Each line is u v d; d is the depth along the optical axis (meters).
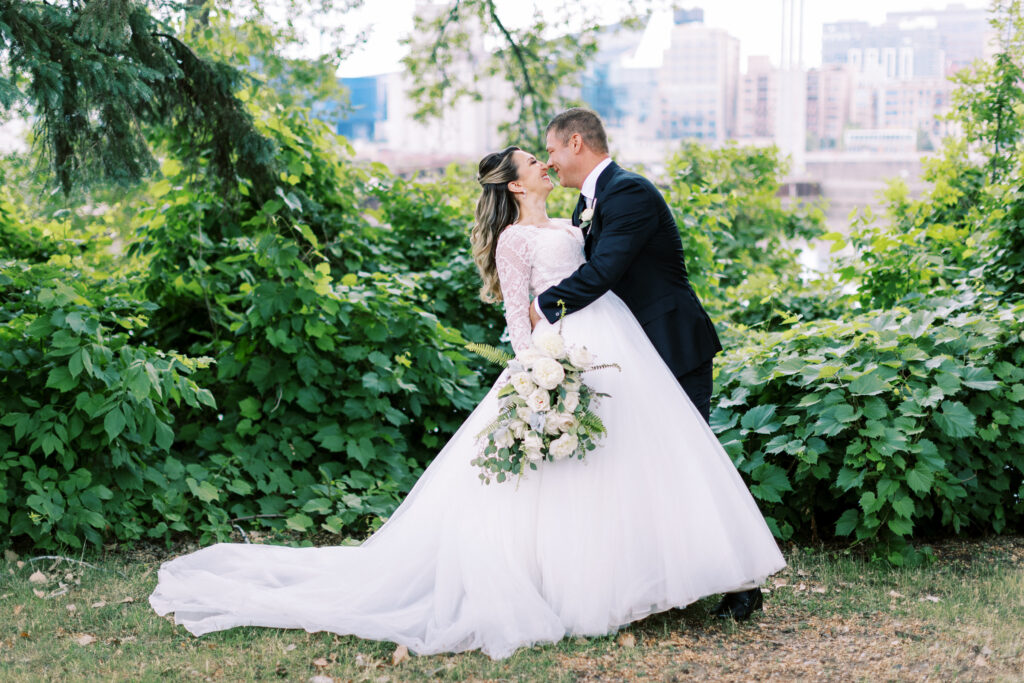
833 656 2.71
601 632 2.83
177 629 2.95
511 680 2.54
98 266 5.41
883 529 3.78
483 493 3.00
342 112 11.95
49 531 3.73
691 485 2.90
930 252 5.55
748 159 11.28
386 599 3.07
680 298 3.12
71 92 4.18
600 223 3.07
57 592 3.30
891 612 3.10
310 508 4.12
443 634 2.80
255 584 3.23
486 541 2.94
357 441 4.55
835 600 3.24
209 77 4.89
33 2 4.04
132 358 3.89
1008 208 4.78
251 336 4.72
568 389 2.82
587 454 2.91
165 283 5.18
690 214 6.28
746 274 9.79
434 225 6.21
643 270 3.12
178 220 5.18
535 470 2.95
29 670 2.62
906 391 3.87
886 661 2.66
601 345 2.99
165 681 2.54
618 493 2.89
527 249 3.05
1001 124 7.14
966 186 6.84
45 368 3.93
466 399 4.97
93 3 4.04
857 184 31.23
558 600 2.88
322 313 4.68
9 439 3.79
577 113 3.16
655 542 2.88
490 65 11.00
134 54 4.50
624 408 2.94
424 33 11.16
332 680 2.54
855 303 5.98
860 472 3.70
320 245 5.50
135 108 4.62
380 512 4.19
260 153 5.09
